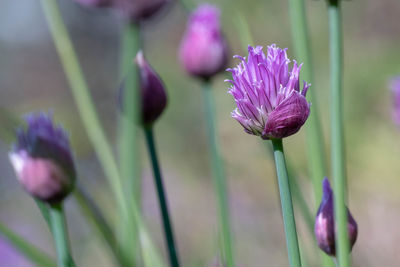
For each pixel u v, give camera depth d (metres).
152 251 0.53
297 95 0.45
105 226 0.52
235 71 0.45
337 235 0.46
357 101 1.22
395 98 0.61
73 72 0.54
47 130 0.49
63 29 0.54
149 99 0.49
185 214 1.14
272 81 0.45
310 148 0.49
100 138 0.53
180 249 1.03
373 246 0.87
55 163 0.48
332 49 0.48
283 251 0.91
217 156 0.54
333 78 0.47
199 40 0.56
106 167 0.53
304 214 0.53
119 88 0.50
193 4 0.58
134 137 0.53
